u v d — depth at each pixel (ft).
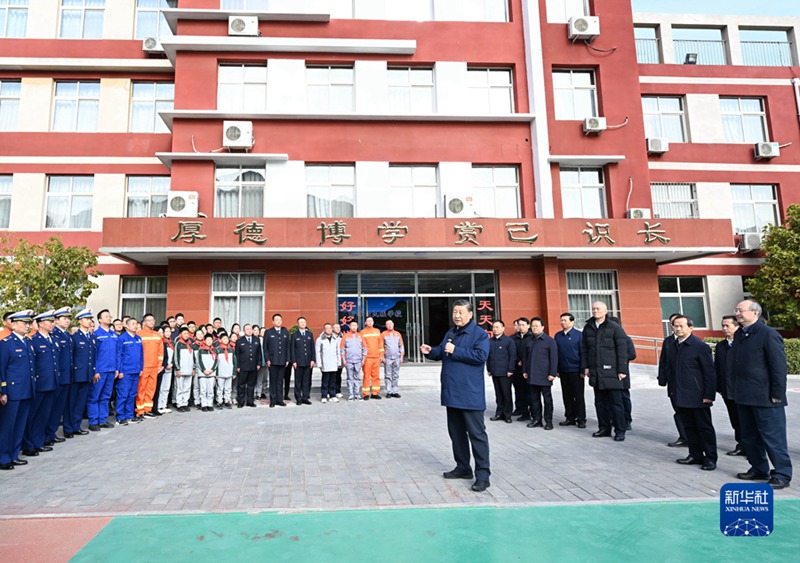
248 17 45.91
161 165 49.37
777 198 55.98
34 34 50.11
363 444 21.11
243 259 44.47
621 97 49.67
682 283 54.19
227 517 12.82
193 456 19.26
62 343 22.71
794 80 57.26
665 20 57.21
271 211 45.09
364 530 11.93
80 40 50.16
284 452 19.76
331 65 48.16
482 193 48.16
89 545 11.27
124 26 50.83
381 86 47.47
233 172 46.01
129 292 48.29
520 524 12.28
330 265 45.14
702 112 55.88
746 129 57.06
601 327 22.57
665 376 20.16
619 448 20.45
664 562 10.27
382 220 42.55
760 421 15.53
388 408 31.14
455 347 15.40
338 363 34.94
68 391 23.67
